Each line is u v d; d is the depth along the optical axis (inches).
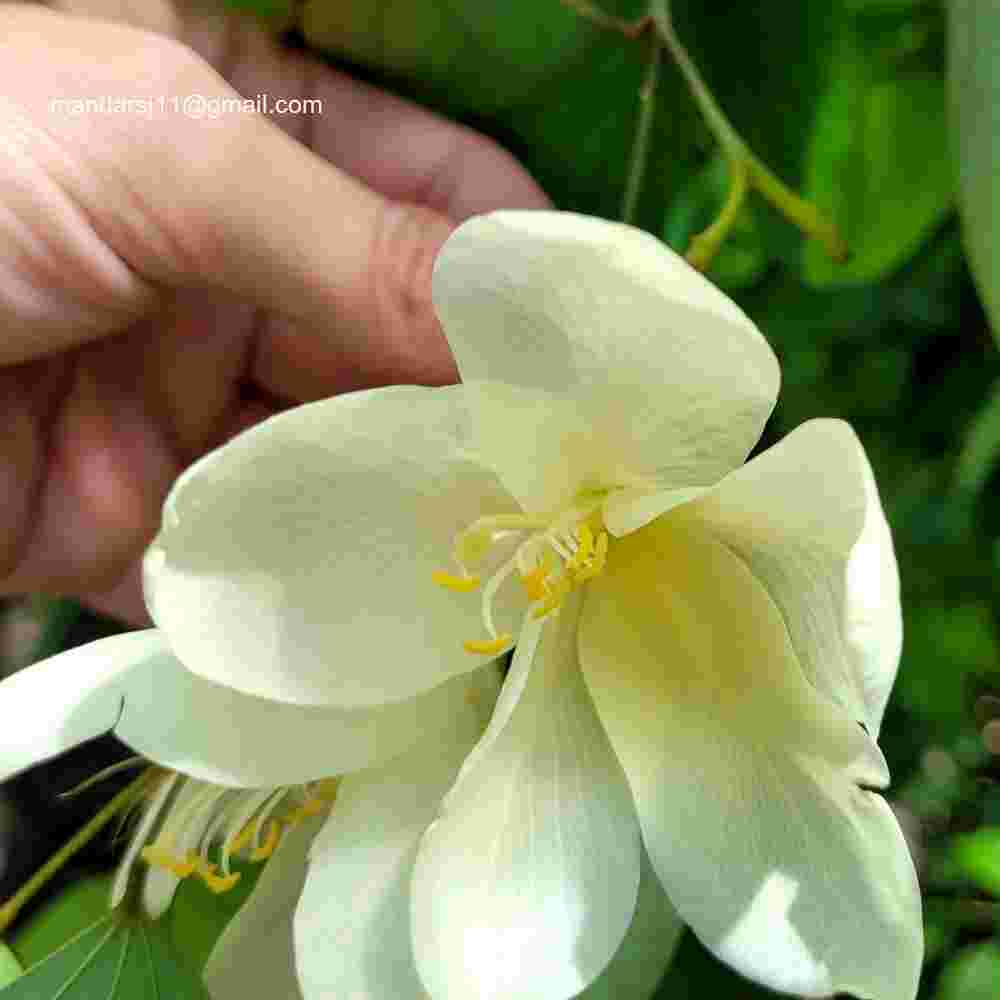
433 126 7.2
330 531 4.9
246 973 5.8
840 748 4.7
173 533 4.5
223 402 9.1
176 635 4.7
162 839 5.6
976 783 14.2
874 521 4.2
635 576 5.3
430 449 4.8
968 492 11.3
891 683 4.3
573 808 5.2
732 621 5.1
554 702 5.4
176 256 6.7
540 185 7.4
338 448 4.7
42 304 7.0
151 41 6.2
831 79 7.5
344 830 5.3
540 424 4.8
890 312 11.2
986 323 11.4
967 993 10.5
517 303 4.3
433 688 5.3
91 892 7.6
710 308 4.1
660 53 6.9
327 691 5.0
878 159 7.8
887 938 4.7
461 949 4.8
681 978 7.3
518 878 5.1
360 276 6.4
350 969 5.1
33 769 11.2
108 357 8.7
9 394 8.6
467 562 5.1
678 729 5.2
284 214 6.2
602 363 4.6
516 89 7.0
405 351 6.7
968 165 6.0
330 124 7.2
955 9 6.2
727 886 5.0
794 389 11.9
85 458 9.0
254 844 5.6
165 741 5.0
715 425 4.7
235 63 7.0
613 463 5.0
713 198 7.9
